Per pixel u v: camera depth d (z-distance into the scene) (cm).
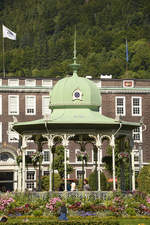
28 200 5141
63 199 5081
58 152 10312
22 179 5697
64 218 4691
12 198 5091
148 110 12962
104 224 4356
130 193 5253
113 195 5159
